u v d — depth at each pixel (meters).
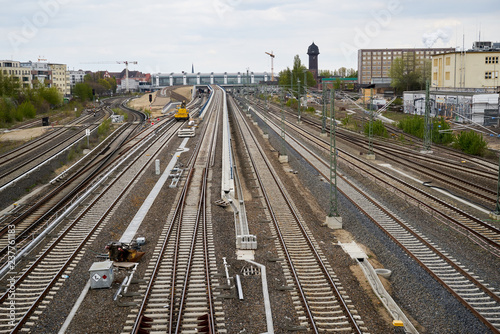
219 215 30.19
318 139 67.31
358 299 18.44
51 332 16.03
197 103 142.00
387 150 55.44
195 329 16.02
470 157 49.53
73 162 51.38
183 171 45.03
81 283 19.77
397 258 22.61
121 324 16.44
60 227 27.19
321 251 23.83
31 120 95.25
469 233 25.34
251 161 51.19
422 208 30.58
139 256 22.48
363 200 33.31
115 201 32.34
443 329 16.38
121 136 70.81
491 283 19.34
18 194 37.31
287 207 32.34
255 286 19.53
